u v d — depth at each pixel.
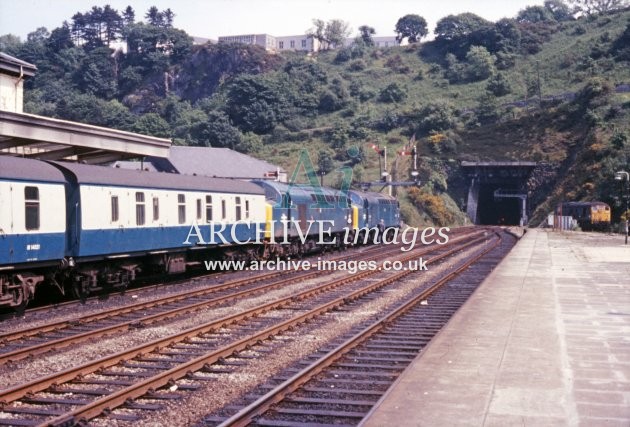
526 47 166.88
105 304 19.12
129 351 11.77
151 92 171.75
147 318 15.70
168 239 23.19
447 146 112.62
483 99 125.12
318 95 147.75
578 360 10.52
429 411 7.83
